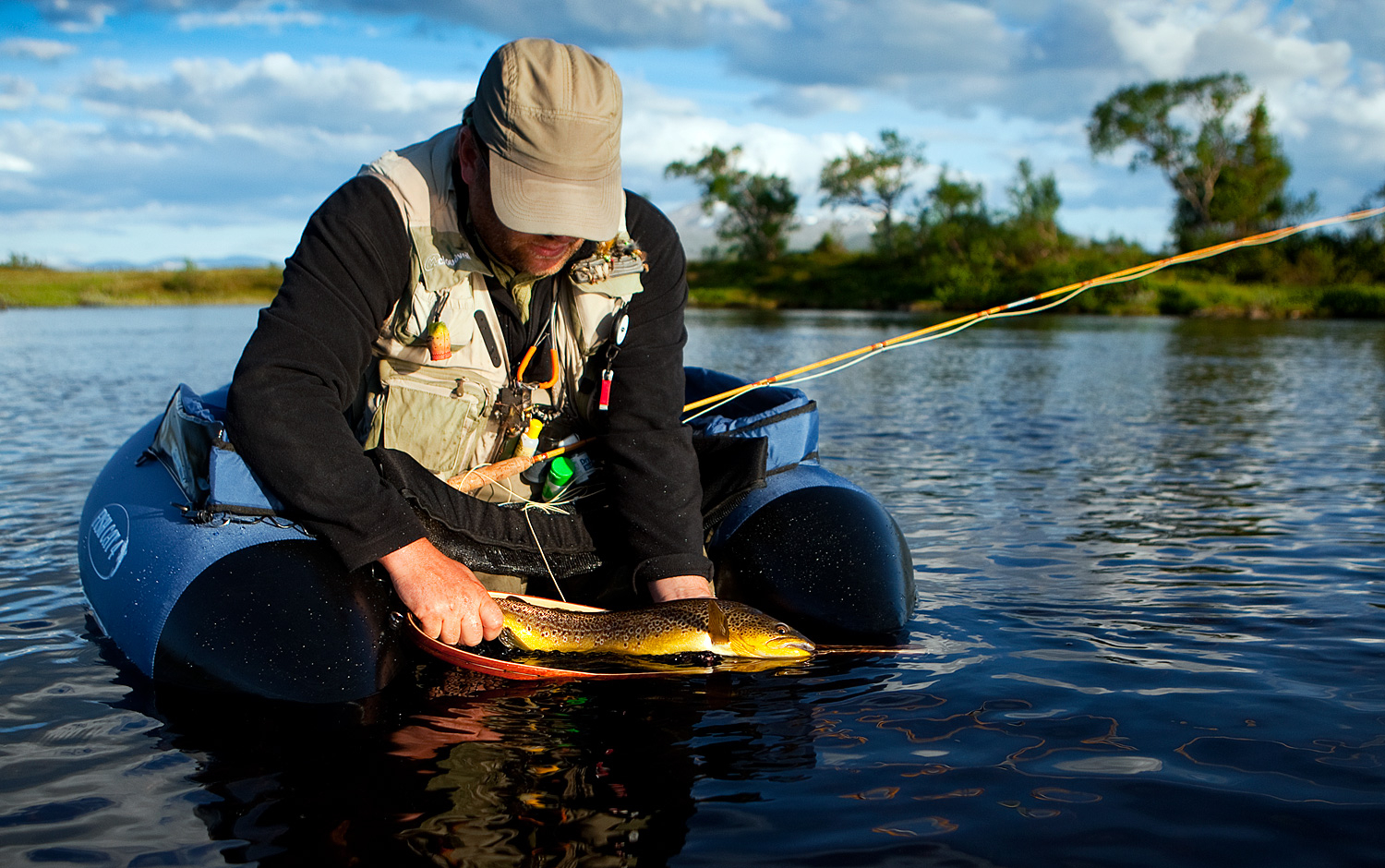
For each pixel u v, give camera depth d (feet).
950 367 53.57
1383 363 56.49
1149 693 7.98
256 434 7.78
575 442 9.75
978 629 9.78
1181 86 215.31
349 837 5.68
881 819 5.89
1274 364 55.98
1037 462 21.67
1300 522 15.35
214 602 8.09
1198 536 14.26
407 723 7.38
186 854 5.48
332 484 7.84
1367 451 23.61
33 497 16.63
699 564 9.22
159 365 47.73
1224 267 187.42
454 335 8.73
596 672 8.36
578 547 9.57
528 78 7.46
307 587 8.13
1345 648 9.20
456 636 8.00
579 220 7.66
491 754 6.81
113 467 10.69
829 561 9.73
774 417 10.80
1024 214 214.90
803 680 8.31
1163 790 6.25
